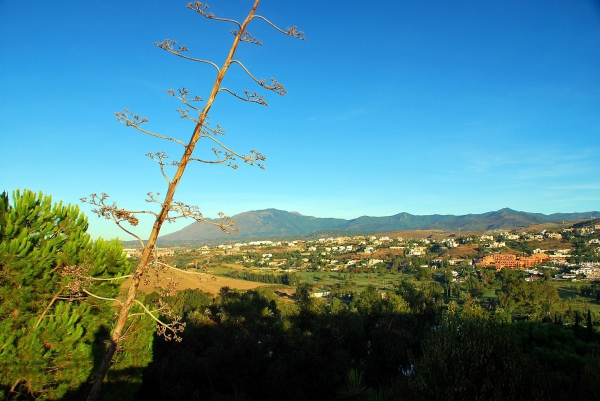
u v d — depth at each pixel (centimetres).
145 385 1806
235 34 508
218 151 512
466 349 887
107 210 479
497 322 952
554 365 1171
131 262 1228
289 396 1803
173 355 1944
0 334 858
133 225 491
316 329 2198
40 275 999
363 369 2258
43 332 905
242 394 1728
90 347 1028
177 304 2884
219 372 1917
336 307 3109
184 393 1741
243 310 2356
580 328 2711
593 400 862
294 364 1955
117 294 1177
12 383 868
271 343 2039
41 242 1054
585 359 1102
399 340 2427
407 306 3089
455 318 1015
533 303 4844
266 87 501
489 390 840
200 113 506
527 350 1278
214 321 2270
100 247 1145
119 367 1167
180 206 512
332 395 1925
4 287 927
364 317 2889
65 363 942
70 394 993
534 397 828
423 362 975
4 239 959
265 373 1919
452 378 880
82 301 1113
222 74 508
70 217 1142
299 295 2609
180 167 509
